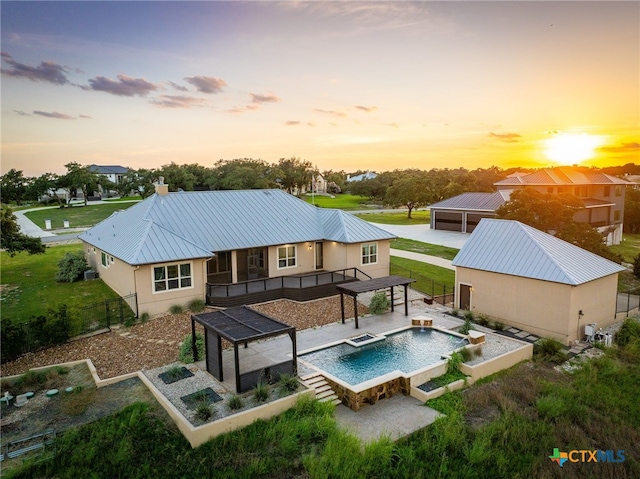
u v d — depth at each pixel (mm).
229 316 17172
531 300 21531
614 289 23312
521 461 12211
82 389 15086
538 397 15500
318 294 25828
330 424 13188
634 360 18812
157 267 22016
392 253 40875
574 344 20531
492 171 136125
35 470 11164
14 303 24078
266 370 15258
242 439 12500
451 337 20516
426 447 12492
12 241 25750
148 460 11664
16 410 13820
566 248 23422
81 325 19922
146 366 16938
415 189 71125
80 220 59531
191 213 27688
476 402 15086
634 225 66438
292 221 30172
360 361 17875
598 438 13305
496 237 24703
